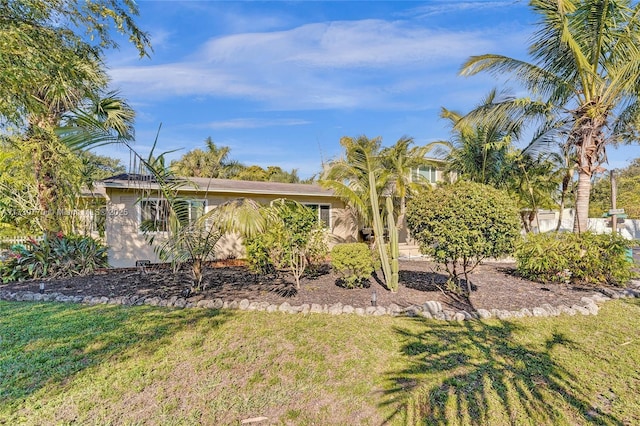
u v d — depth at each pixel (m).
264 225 6.16
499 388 3.37
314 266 8.69
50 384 3.36
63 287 7.54
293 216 6.87
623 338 4.60
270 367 3.75
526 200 12.63
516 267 9.57
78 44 4.99
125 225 10.31
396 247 6.88
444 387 3.38
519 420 2.92
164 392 3.27
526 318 5.36
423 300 6.26
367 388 3.36
